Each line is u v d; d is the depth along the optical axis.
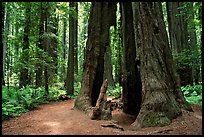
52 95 19.64
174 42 19.09
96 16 13.84
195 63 16.89
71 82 20.98
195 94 14.98
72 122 9.80
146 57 10.39
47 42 21.12
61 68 31.77
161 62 10.41
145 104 9.53
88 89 13.20
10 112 11.13
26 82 17.73
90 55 13.65
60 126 9.12
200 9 11.61
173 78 10.66
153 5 11.11
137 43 10.91
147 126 8.93
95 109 10.40
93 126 9.07
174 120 9.05
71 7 20.14
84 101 12.70
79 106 12.65
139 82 12.80
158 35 10.81
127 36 13.09
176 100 10.39
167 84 10.21
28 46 17.67
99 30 13.75
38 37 17.95
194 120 9.08
